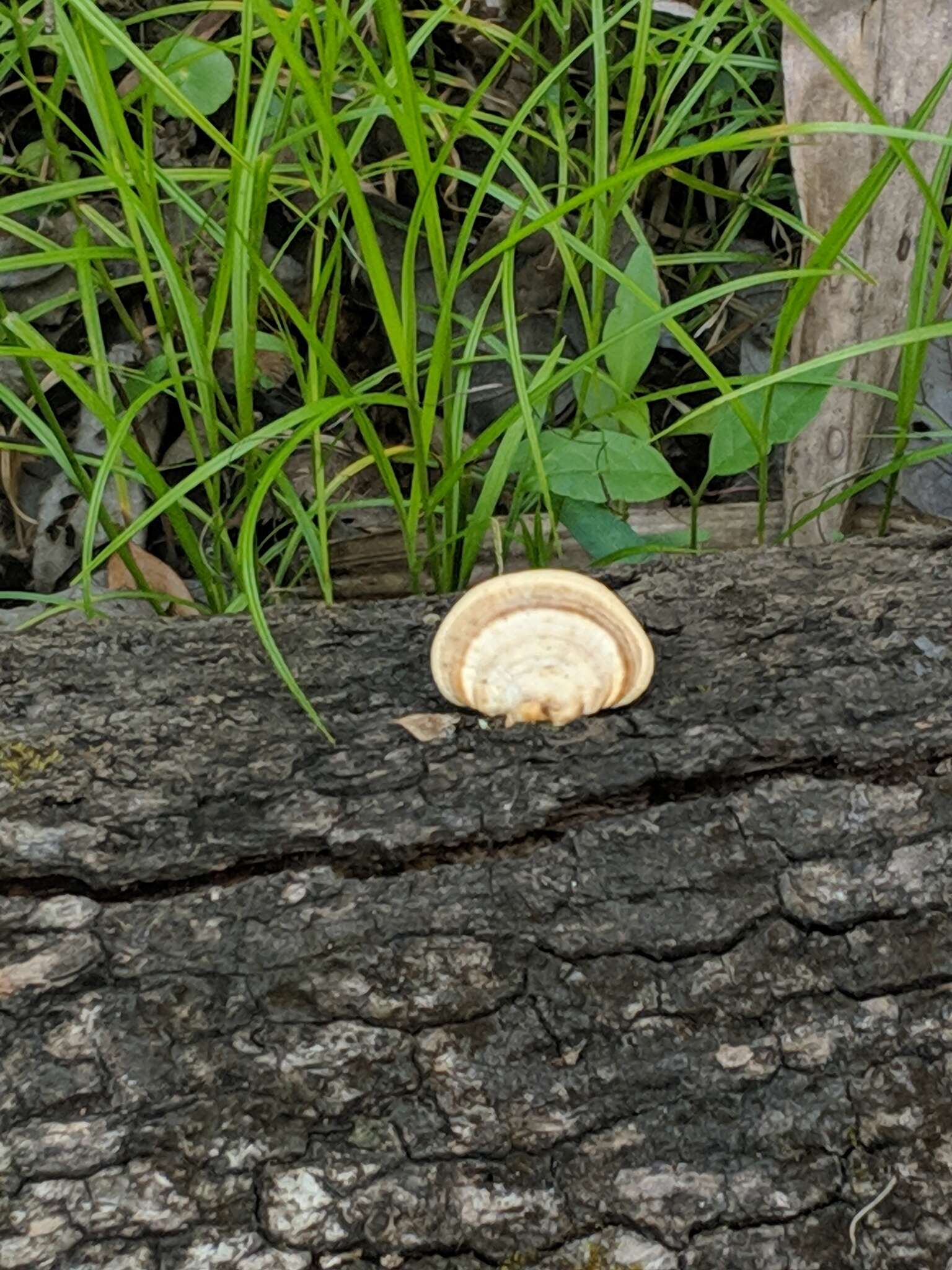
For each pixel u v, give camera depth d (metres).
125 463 0.49
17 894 0.35
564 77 0.52
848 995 0.33
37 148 0.52
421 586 0.50
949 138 0.32
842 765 0.36
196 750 0.36
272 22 0.31
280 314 0.52
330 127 0.33
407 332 0.37
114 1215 0.31
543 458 0.42
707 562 0.40
